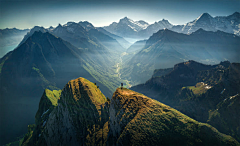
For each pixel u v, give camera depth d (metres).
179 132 72.44
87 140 84.38
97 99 98.19
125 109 84.12
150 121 76.62
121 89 99.94
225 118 173.88
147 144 68.75
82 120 90.56
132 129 74.62
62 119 96.88
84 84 105.38
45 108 148.88
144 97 89.25
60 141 92.00
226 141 70.12
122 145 72.19
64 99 100.88
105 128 86.19
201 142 69.50
